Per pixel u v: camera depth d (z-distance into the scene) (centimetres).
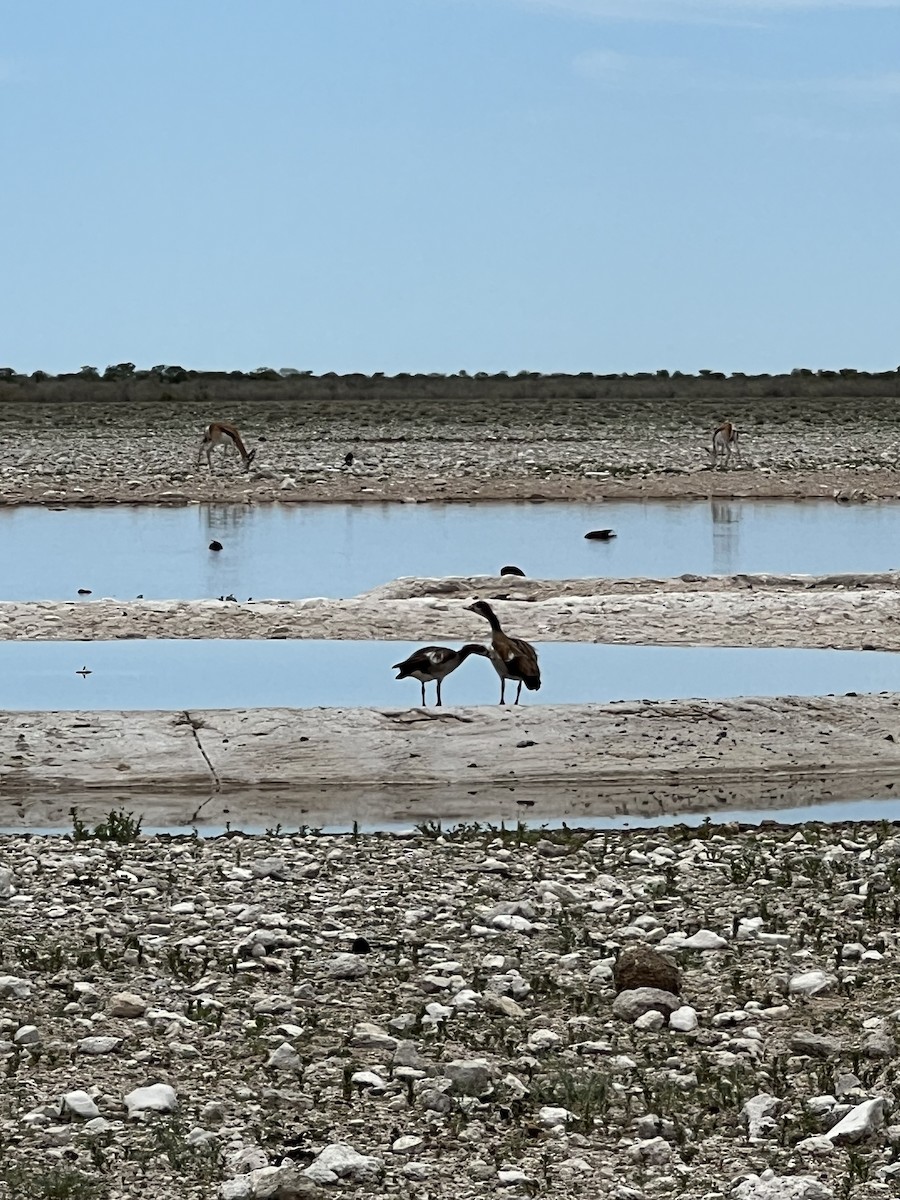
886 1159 793
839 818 1625
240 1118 845
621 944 1154
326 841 1466
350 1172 772
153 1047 943
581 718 1880
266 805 1678
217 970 1088
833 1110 845
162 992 1041
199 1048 946
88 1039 940
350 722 1859
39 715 1867
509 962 1100
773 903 1259
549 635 2575
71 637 2566
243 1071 909
